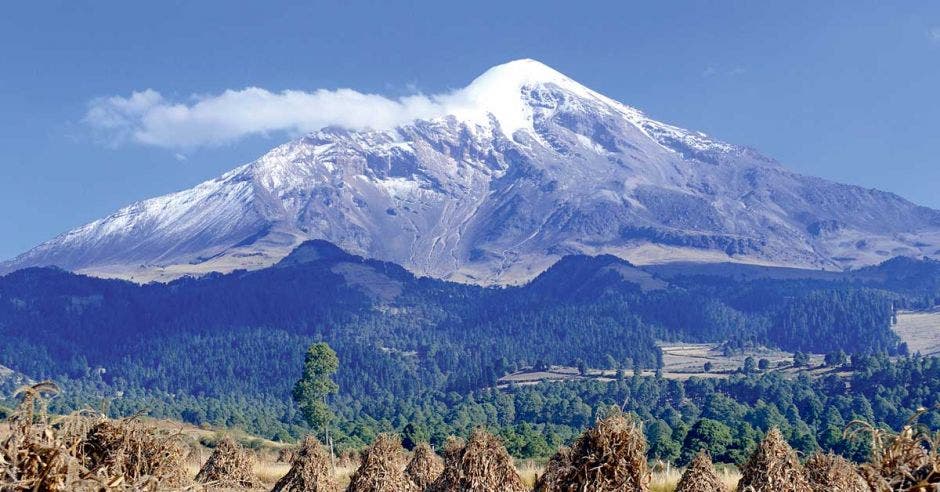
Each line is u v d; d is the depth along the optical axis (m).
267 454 68.69
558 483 19.02
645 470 18.86
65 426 14.33
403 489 29.14
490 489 25.08
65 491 10.11
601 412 19.47
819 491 22.55
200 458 37.16
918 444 12.05
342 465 48.53
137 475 13.95
